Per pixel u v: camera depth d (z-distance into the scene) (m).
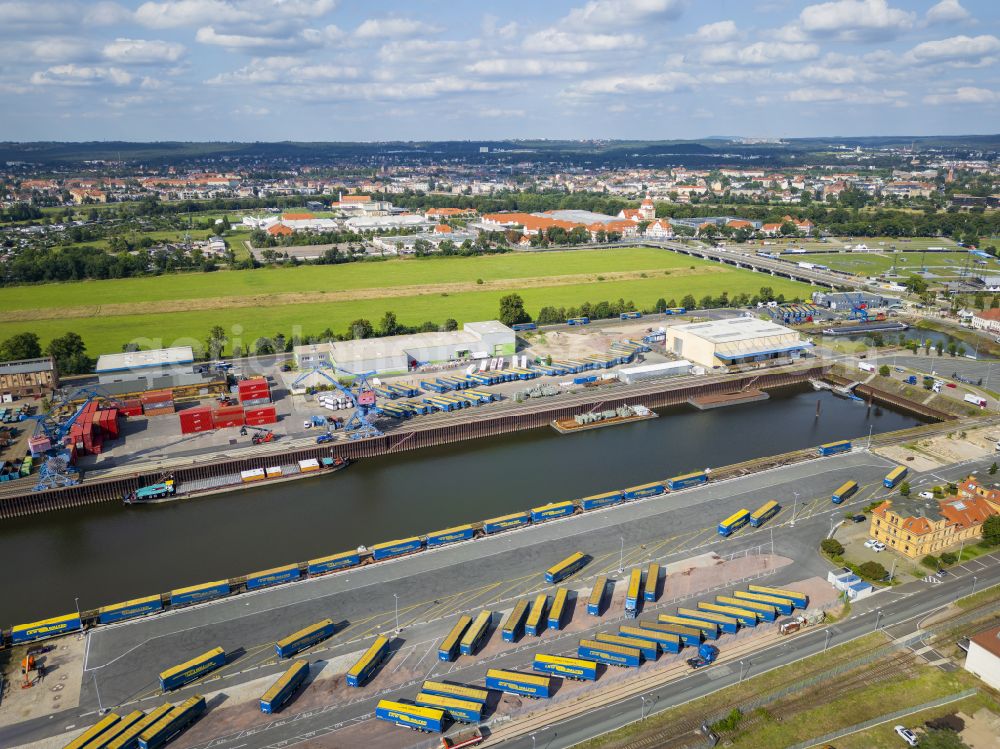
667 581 158.75
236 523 192.88
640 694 126.88
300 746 116.50
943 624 143.75
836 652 136.25
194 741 117.56
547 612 149.12
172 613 150.75
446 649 134.12
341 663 135.38
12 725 120.88
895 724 119.31
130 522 194.38
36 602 159.62
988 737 116.31
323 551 178.38
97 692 128.62
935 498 191.25
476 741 116.50
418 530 187.50
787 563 165.25
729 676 130.62
